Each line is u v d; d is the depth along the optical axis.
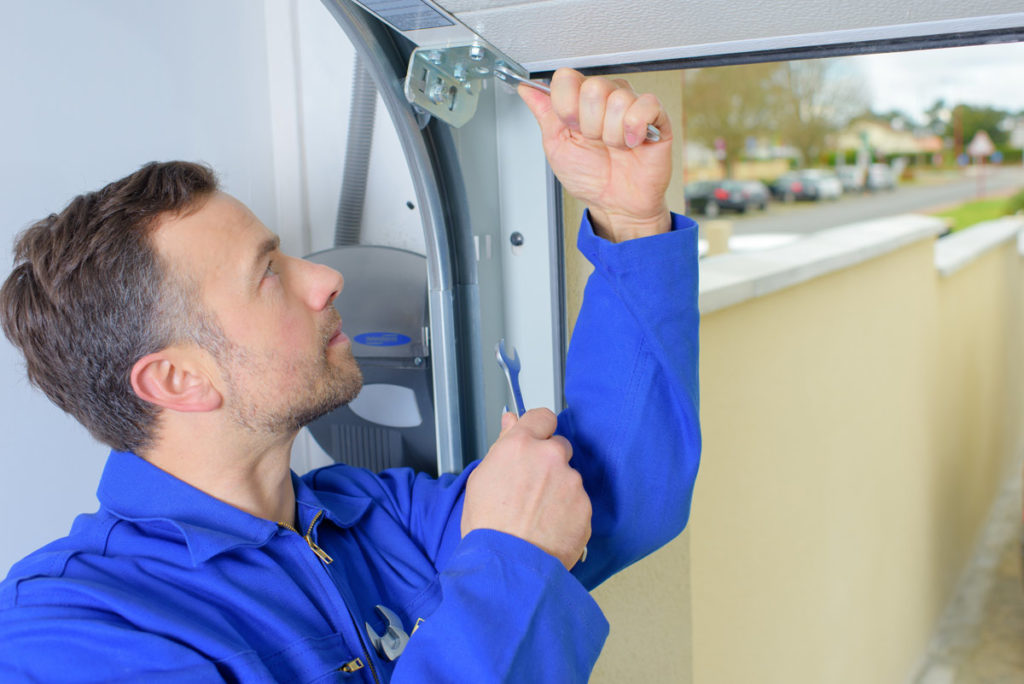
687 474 0.87
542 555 0.72
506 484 0.76
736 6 0.67
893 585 3.27
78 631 0.67
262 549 0.82
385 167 1.25
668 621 1.50
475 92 0.90
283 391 0.83
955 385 4.04
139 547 0.78
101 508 0.84
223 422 0.82
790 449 2.25
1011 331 5.30
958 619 3.96
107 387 0.80
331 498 0.96
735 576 1.93
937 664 3.61
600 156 0.78
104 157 1.14
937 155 15.67
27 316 0.80
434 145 0.98
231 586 0.76
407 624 0.90
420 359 1.10
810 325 2.34
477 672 0.66
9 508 1.09
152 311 0.77
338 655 0.78
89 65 1.11
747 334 1.94
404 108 0.90
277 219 1.36
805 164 15.43
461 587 0.70
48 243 0.78
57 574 0.74
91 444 1.18
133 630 0.67
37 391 1.11
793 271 2.09
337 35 1.26
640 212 0.80
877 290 2.89
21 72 1.04
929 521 3.72
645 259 0.81
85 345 0.78
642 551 0.89
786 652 2.29
